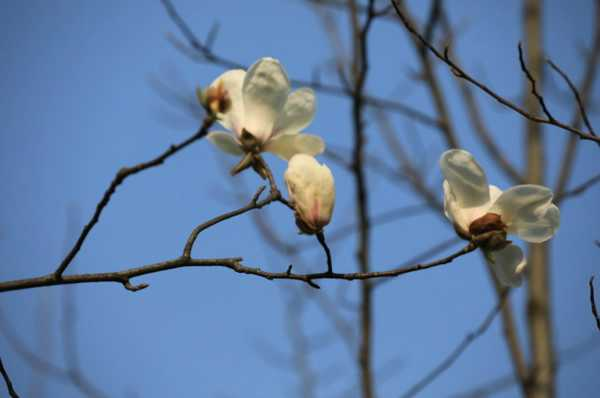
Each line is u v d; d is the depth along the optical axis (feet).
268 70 6.21
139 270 6.08
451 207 6.17
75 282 6.06
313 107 6.23
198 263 6.09
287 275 6.10
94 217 5.96
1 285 6.02
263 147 6.23
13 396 6.18
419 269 6.10
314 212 6.07
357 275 6.10
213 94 5.75
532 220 6.14
